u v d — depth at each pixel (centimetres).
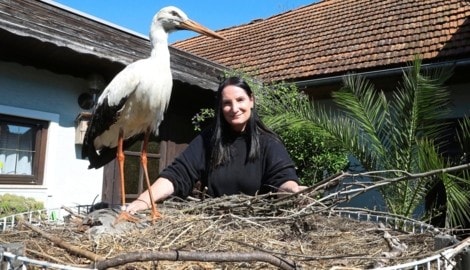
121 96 230
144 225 197
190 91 645
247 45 1005
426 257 151
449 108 566
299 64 790
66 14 559
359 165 592
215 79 646
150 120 241
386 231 204
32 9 506
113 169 573
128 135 254
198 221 199
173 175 266
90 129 267
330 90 718
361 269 141
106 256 156
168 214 217
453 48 622
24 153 489
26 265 126
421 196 455
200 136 289
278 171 269
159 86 233
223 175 272
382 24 792
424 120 456
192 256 127
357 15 889
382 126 491
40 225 208
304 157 574
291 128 530
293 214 209
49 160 503
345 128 501
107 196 565
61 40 439
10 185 470
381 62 668
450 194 390
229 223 201
